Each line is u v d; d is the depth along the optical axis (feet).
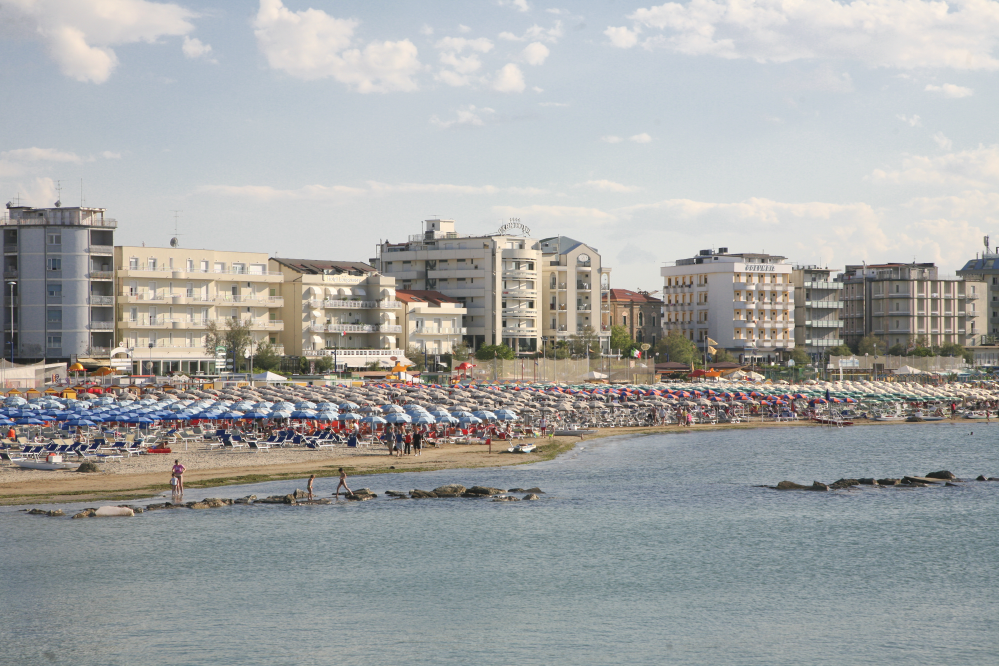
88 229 536.01
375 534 185.57
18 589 149.18
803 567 166.40
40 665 120.47
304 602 145.18
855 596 150.51
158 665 120.67
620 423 406.21
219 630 133.08
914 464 303.07
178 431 305.12
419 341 654.94
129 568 160.56
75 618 136.98
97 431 301.63
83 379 426.92
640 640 130.82
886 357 630.33
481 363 516.32
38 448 261.03
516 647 128.06
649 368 506.48
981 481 257.55
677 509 214.69
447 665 121.80
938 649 128.26
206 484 228.22
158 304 555.28
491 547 177.58
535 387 436.76
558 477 257.75
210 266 579.48
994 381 606.14
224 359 503.61
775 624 137.28
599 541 183.52
